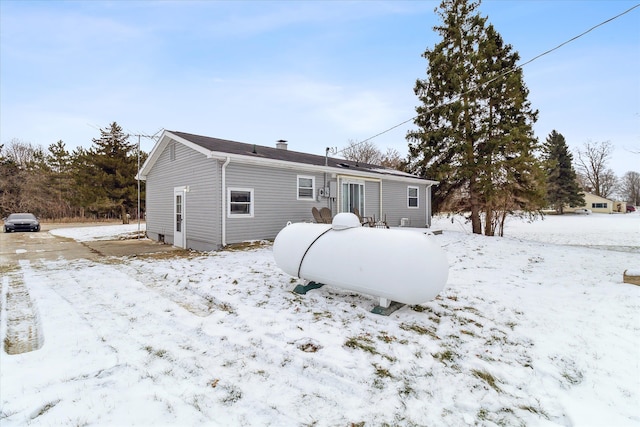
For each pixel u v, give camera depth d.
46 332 3.38
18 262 7.61
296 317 3.88
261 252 8.43
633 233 18.59
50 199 29.94
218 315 3.93
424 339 3.47
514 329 3.93
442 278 3.75
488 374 2.96
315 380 2.66
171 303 4.41
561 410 2.56
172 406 2.26
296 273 4.77
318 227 4.94
